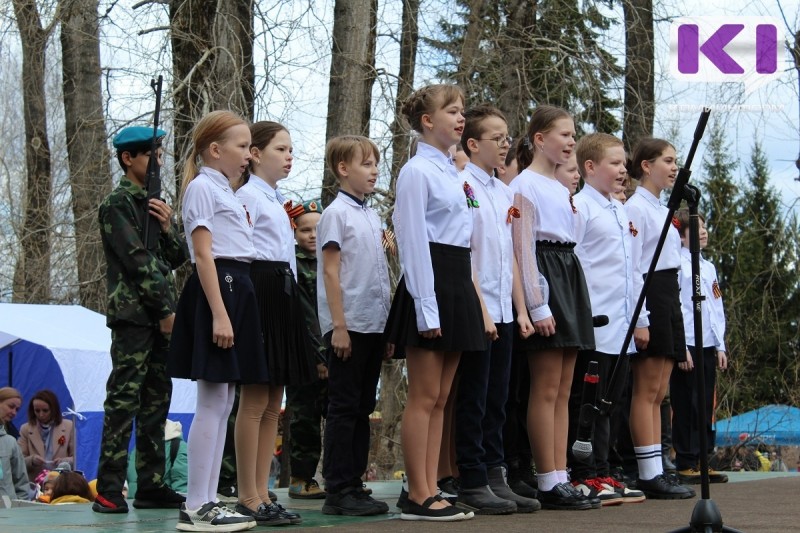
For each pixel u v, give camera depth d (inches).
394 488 293.4
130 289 218.2
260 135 207.5
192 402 467.8
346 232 215.8
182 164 414.3
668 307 253.4
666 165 263.4
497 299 214.5
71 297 577.9
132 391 216.7
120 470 215.6
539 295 217.2
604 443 240.1
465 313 196.4
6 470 320.5
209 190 185.2
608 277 242.8
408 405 197.2
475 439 207.5
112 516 206.5
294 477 270.2
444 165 201.8
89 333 458.3
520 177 229.1
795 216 585.0
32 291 565.0
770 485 292.2
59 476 313.9
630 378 281.1
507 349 218.2
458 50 502.6
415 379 195.9
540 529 175.0
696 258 166.9
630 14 513.0
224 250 185.9
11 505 293.7
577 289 225.3
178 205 396.8
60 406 440.1
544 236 223.9
